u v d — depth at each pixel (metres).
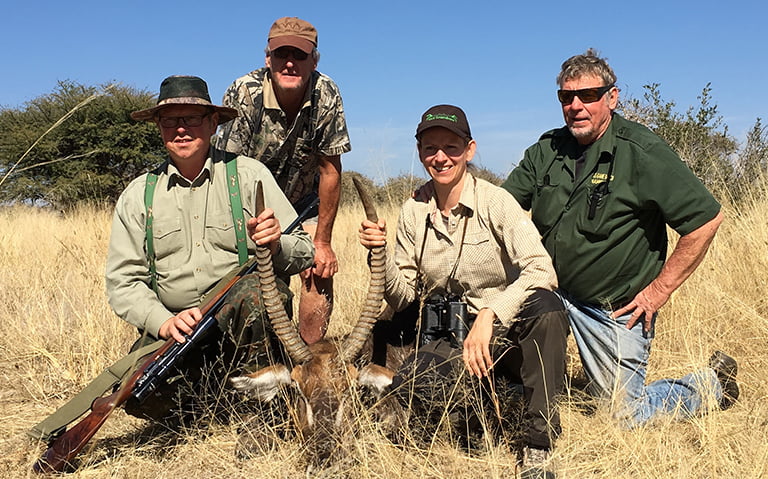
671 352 5.37
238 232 4.66
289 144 5.67
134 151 21.95
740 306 5.73
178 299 4.68
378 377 4.09
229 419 4.63
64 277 8.34
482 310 3.94
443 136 4.25
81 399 4.23
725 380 4.62
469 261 4.42
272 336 4.62
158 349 4.32
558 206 4.75
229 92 5.61
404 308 4.75
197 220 4.64
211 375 4.66
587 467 3.95
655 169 4.45
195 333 4.29
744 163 8.81
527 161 5.07
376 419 4.30
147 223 4.59
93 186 19.55
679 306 5.84
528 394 3.91
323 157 5.70
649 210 4.64
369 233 4.14
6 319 6.62
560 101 4.71
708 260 6.56
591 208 4.59
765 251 6.37
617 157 4.57
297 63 5.33
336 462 3.91
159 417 4.62
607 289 4.72
